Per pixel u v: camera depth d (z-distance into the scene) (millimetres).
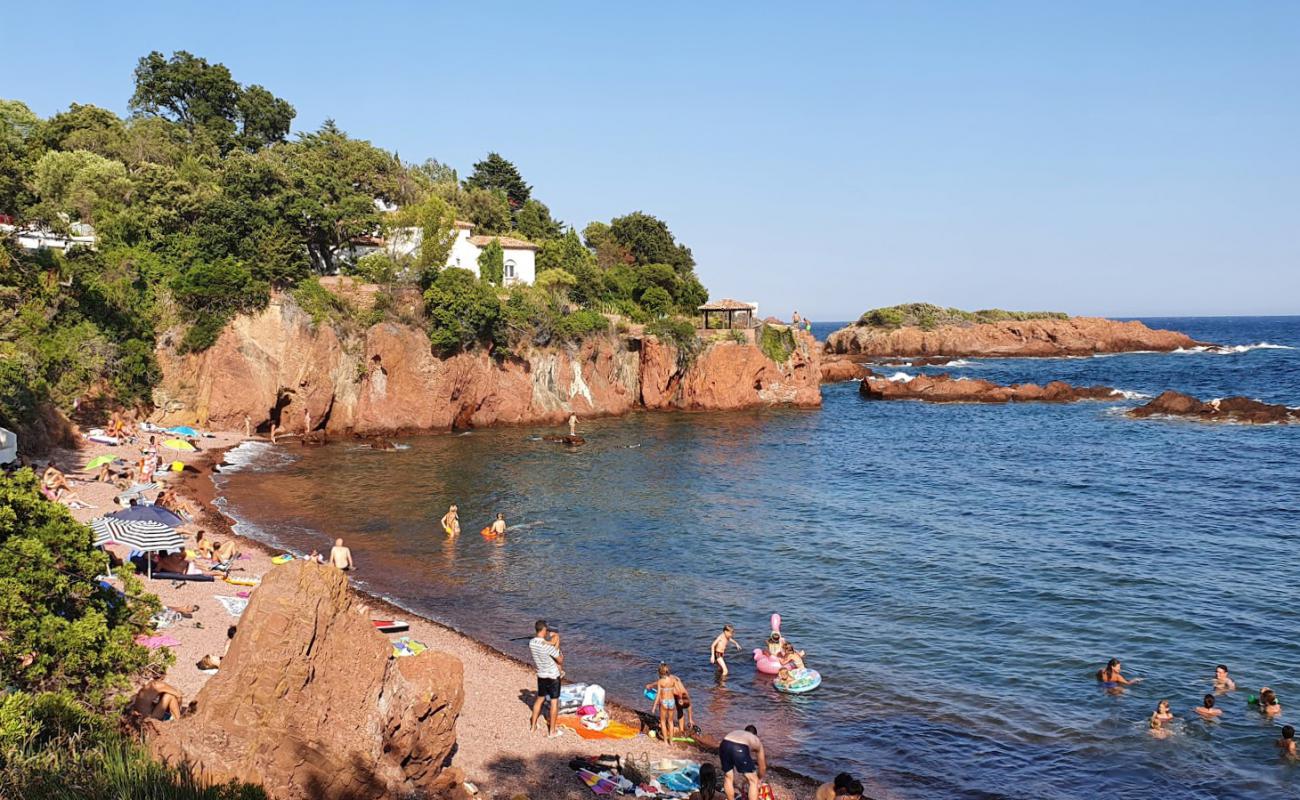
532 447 65688
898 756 20000
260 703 11992
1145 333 174000
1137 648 26719
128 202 67438
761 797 16250
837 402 103812
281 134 105250
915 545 39125
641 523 42812
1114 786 18812
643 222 121750
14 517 15578
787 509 46719
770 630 28250
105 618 15648
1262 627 28422
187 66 97562
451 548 37312
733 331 93812
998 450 68000
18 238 56531
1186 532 41500
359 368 68688
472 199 110750
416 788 14398
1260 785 18844
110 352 57156
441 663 15547
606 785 16953
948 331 173875
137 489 36906
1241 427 76625
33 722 12031
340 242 75250
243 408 62969
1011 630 28312
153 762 10852
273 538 37156
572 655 25656
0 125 67625
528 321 78625
